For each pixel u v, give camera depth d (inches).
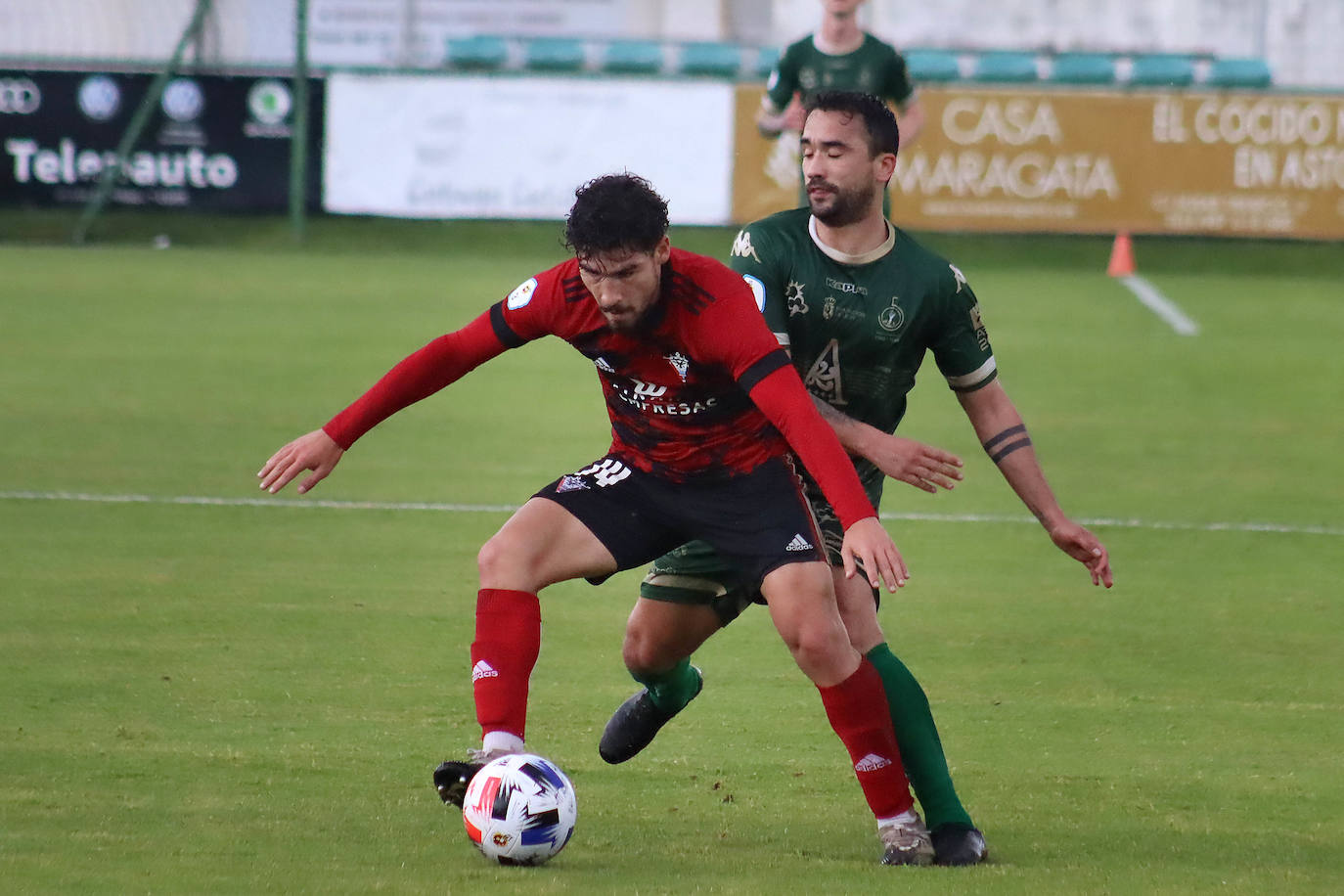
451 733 710.5
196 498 1187.3
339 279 2509.8
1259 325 2278.5
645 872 522.6
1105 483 1314.0
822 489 530.9
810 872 527.5
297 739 695.7
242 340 1916.8
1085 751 709.3
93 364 1736.0
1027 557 1082.7
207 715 725.9
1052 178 2851.9
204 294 2294.5
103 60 2903.5
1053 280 2738.7
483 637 561.9
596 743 706.8
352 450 1370.6
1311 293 2652.6
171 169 2915.8
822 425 533.0
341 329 2027.6
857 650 591.5
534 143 2886.3
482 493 1227.9
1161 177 2854.3
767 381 534.6
